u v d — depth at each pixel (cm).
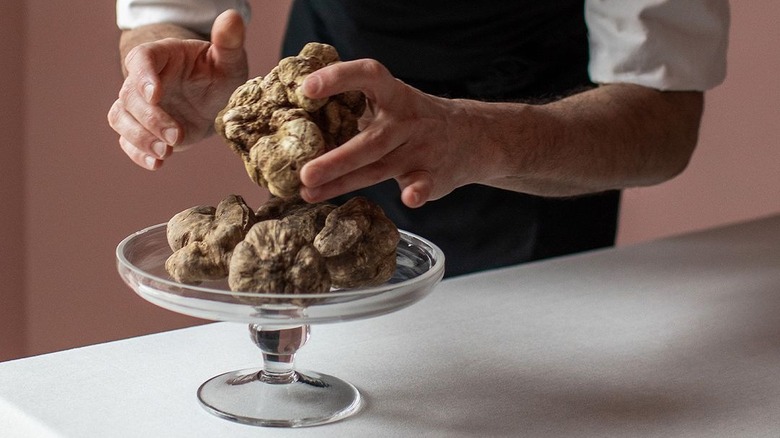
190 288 107
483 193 176
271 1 268
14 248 257
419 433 115
